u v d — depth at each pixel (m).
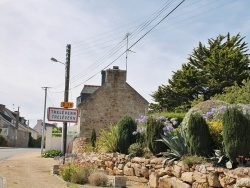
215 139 10.33
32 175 14.23
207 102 13.63
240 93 20.67
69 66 19.27
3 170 15.34
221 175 9.13
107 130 26.64
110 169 15.54
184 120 13.48
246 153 8.95
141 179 13.20
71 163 14.07
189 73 31.11
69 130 33.22
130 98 27.45
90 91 32.91
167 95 32.78
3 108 73.19
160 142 12.84
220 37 33.19
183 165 10.68
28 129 79.50
